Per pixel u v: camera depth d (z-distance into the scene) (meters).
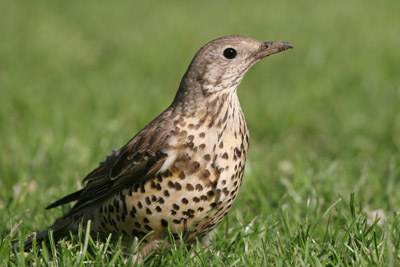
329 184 10.48
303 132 15.68
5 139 13.88
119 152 7.84
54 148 12.59
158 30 29.28
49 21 31.91
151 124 7.70
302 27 28.98
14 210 9.48
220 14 33.28
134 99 17.38
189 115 7.46
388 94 17.97
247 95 18.33
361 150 13.82
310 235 7.80
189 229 7.41
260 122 15.61
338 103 17.30
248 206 9.95
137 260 7.37
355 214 8.20
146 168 7.27
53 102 17.31
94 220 7.89
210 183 7.23
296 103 17.05
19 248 7.70
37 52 24.94
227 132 7.36
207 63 7.61
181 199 7.22
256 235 8.20
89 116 15.57
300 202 9.75
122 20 32.53
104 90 18.56
